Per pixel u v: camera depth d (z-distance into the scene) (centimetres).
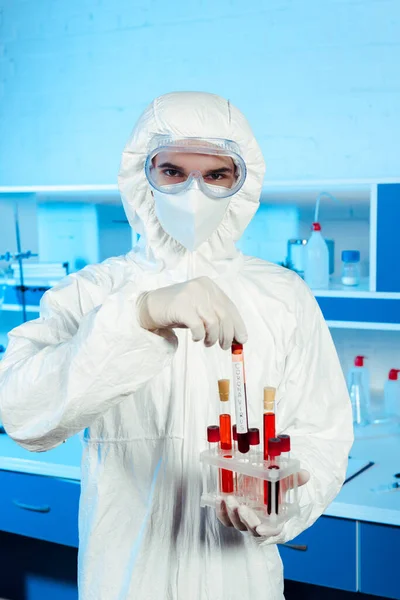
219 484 110
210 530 124
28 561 261
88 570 129
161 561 126
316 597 230
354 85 247
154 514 126
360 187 235
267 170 263
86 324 97
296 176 259
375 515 186
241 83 261
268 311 135
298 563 197
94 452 132
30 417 104
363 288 233
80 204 280
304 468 123
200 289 96
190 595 125
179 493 125
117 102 278
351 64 247
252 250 263
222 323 97
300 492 120
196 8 263
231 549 125
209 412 127
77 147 286
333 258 252
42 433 102
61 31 282
